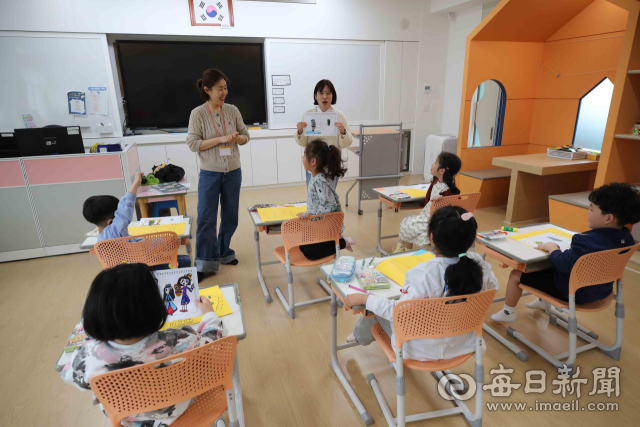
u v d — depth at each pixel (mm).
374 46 5762
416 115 6297
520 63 4469
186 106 5297
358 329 1732
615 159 3127
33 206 3264
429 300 1201
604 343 2115
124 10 4609
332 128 3240
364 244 3611
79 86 4688
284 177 5867
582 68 4125
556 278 1904
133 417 1051
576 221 3318
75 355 976
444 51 6148
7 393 1825
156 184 3617
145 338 973
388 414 1630
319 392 1815
